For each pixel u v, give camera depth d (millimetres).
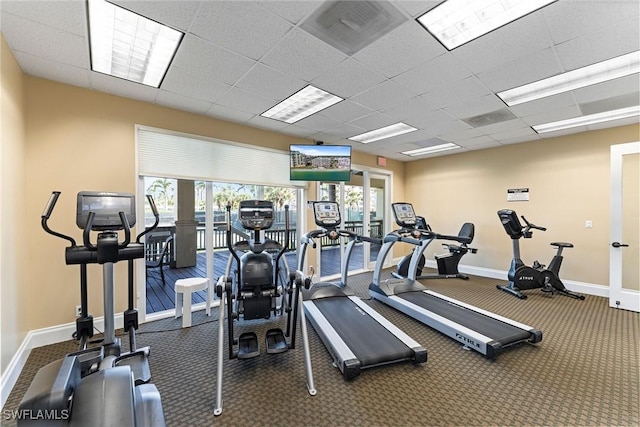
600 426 1761
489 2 1883
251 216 2756
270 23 2049
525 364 2475
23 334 2529
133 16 2018
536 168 5180
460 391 2109
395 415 1864
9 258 2223
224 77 2844
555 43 2268
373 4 1866
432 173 6832
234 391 2117
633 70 2701
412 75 2811
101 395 1385
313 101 3570
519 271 4496
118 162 3221
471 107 3627
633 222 3875
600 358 2557
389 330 2852
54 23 2014
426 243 4324
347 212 6586
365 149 6020
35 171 2758
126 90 3105
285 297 3004
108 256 2180
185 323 3322
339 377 2293
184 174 3732
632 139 4223
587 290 4605
